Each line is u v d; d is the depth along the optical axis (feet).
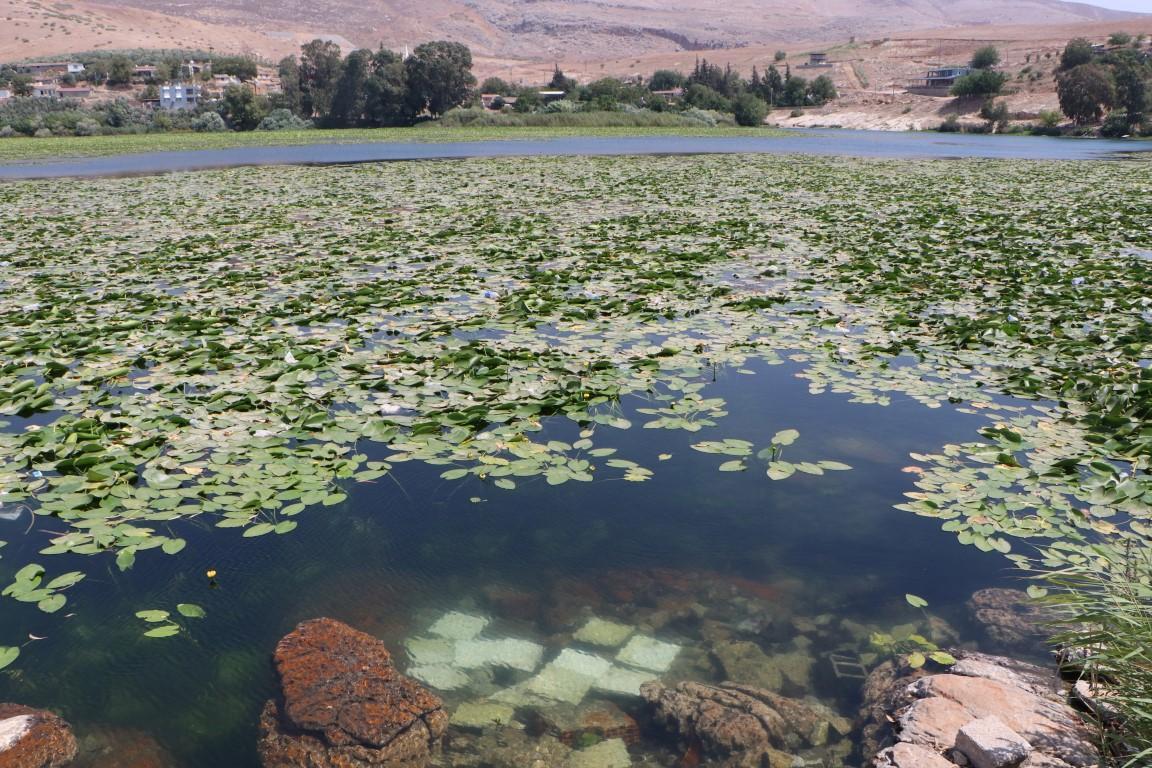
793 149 138.92
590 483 16.22
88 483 14.85
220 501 14.28
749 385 20.98
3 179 80.59
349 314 26.20
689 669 11.36
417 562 13.57
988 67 341.21
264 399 18.79
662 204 57.72
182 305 27.63
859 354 22.75
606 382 20.27
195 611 11.78
